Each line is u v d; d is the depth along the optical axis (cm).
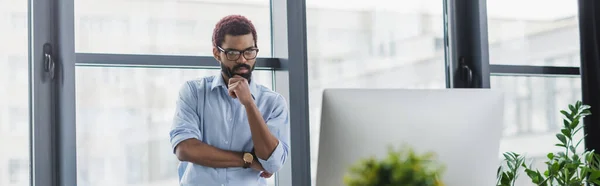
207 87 285
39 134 315
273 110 288
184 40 354
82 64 330
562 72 457
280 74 369
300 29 367
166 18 350
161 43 348
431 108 180
